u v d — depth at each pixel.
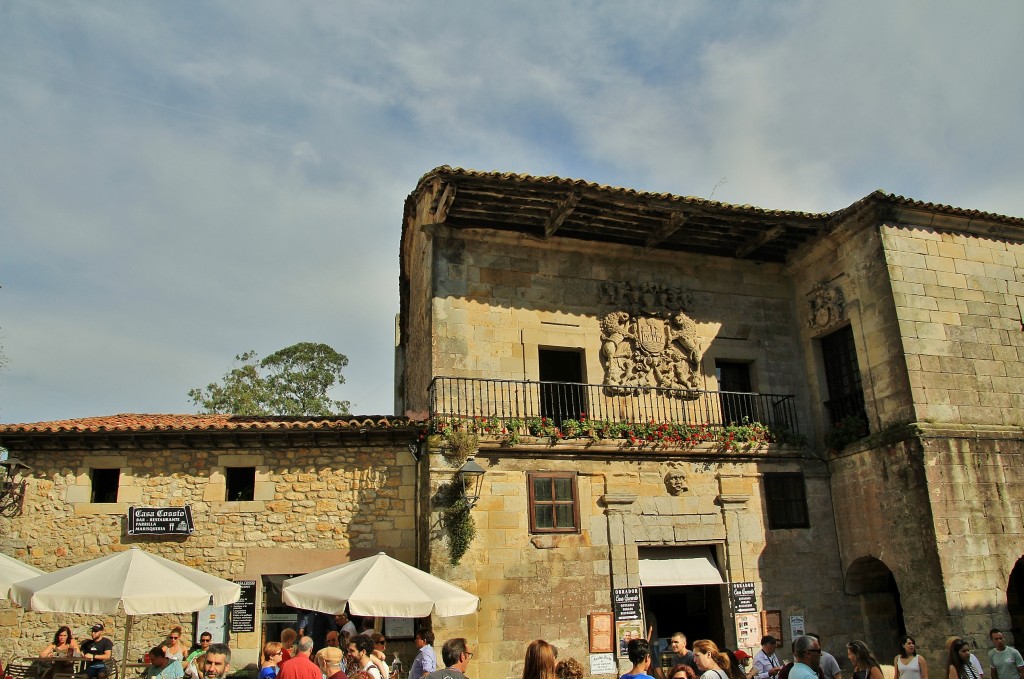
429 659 9.52
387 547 13.27
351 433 13.54
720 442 14.66
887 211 14.45
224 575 12.86
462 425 13.40
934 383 13.77
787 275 17.02
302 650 7.79
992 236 15.42
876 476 14.05
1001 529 13.21
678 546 14.27
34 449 13.14
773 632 14.01
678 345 15.71
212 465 13.40
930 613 12.67
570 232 15.48
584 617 13.15
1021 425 14.16
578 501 13.71
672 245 16.20
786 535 14.70
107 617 12.69
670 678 6.98
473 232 14.98
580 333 15.16
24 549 12.70
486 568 12.82
